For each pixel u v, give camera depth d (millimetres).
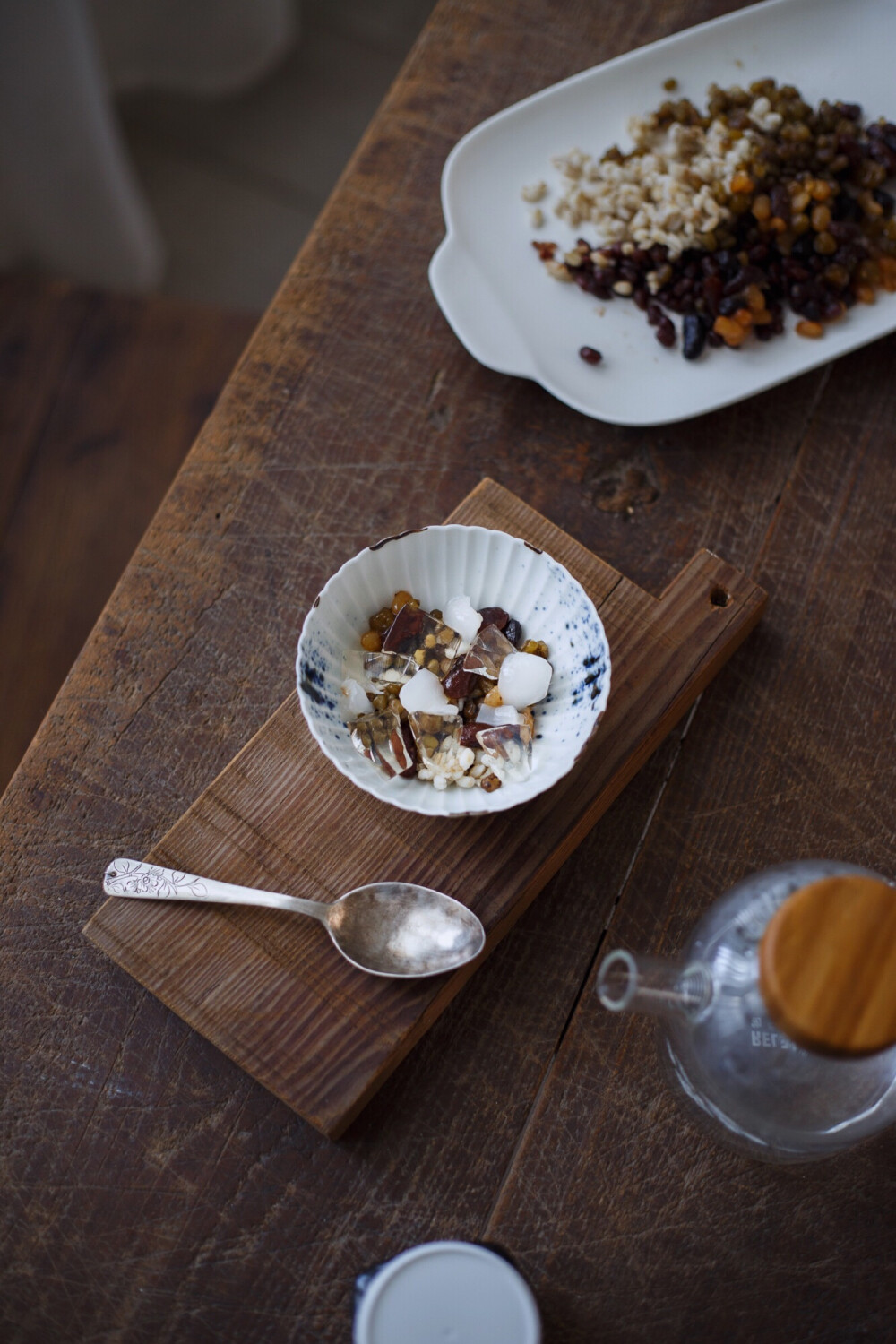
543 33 935
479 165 878
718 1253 716
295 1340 708
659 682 767
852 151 854
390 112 921
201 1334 710
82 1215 724
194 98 1603
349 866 743
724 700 795
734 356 841
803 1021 609
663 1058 736
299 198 1588
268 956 731
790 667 801
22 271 1455
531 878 737
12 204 1348
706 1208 720
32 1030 747
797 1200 721
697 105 891
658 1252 716
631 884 764
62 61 1194
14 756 1106
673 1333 708
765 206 846
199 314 1160
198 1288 715
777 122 864
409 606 742
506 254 864
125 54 1518
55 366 1149
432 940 727
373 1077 714
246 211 1579
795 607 812
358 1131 729
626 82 887
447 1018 745
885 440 843
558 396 823
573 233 868
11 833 779
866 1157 725
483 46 935
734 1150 725
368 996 724
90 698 800
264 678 801
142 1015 747
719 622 777
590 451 842
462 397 855
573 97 884
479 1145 728
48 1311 714
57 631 1131
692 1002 666
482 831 744
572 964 752
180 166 1588
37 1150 732
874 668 801
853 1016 607
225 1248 719
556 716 732
